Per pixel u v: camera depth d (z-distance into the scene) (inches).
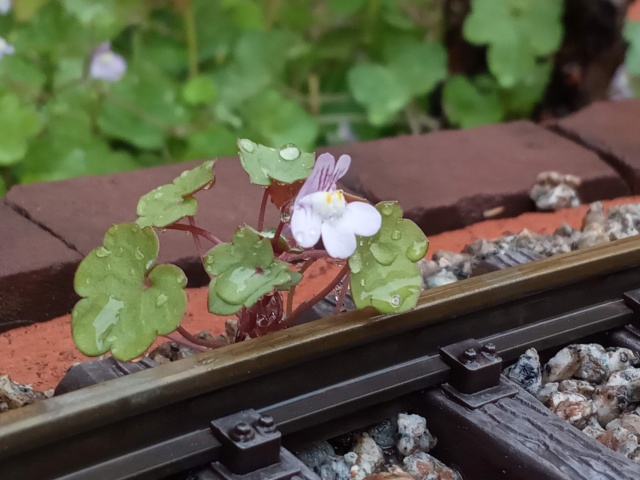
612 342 6.1
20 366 6.0
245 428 4.3
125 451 4.2
